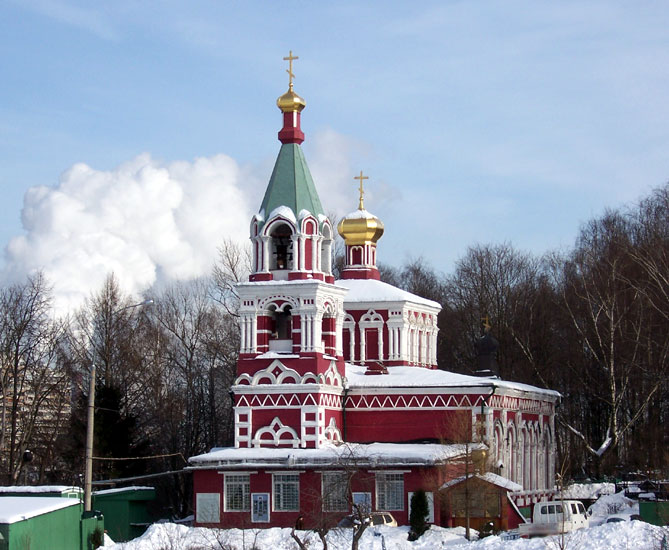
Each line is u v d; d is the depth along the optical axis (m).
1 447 97.94
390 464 73.88
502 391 83.50
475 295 124.62
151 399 108.56
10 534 53.12
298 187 80.94
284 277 80.06
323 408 78.62
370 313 93.44
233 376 108.94
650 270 96.81
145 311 113.88
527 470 89.69
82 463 94.56
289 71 83.06
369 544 61.69
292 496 75.81
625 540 56.38
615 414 96.75
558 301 112.62
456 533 69.38
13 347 100.88
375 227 97.62
